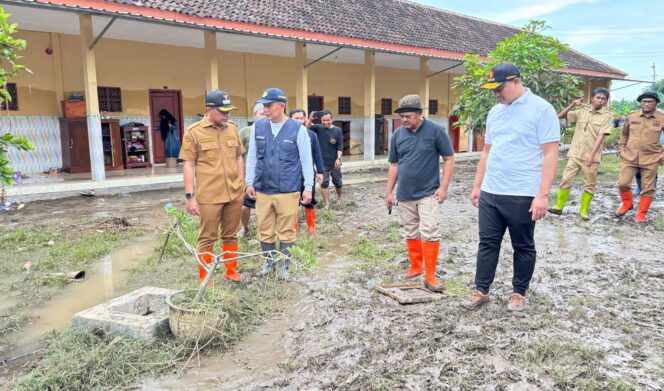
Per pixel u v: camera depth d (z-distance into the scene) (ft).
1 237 22.03
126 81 46.60
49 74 41.98
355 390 9.78
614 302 14.17
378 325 12.71
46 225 25.08
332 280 16.55
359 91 68.18
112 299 14.29
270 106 16.20
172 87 49.93
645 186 24.63
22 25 38.88
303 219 25.99
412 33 60.70
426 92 59.36
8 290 15.90
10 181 11.82
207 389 10.05
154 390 10.09
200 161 15.26
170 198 34.53
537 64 38.65
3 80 11.89
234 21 40.42
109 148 44.21
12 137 11.39
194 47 51.16
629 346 11.31
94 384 10.27
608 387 9.57
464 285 15.85
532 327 12.25
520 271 13.41
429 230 15.02
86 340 11.76
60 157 42.93
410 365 10.63
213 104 14.84
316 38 46.09
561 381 9.77
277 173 16.37
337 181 31.01
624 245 20.67
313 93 62.75
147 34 43.60
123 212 28.99
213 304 12.44
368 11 62.18
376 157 62.59
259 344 12.08
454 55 59.98
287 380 10.31
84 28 34.47
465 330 12.19
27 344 12.16
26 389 9.82
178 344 11.66
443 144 14.94
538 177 12.81
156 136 49.42
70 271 17.63
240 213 16.21
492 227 13.41
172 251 19.83
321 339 12.14
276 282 16.29
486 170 13.57
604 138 24.73
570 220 25.50
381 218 27.09
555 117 12.50
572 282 15.98
